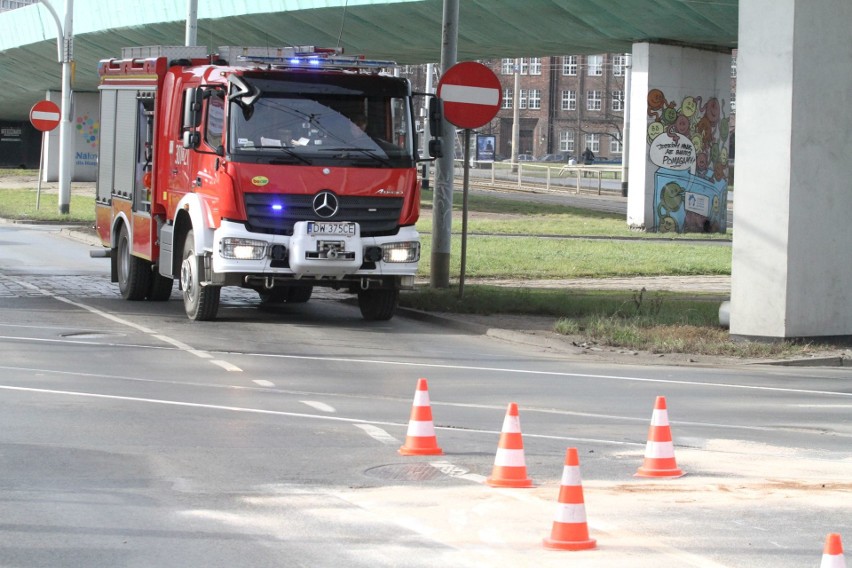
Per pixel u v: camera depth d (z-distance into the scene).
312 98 21.00
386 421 13.03
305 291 26.03
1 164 122.62
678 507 9.59
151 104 23.84
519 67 117.12
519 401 14.66
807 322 20.17
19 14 77.19
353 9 47.50
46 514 9.05
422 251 38.16
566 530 8.27
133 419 12.83
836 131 20.23
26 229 47.69
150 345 18.75
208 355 17.83
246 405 13.81
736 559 8.16
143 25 59.50
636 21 45.06
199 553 8.12
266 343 19.42
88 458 10.94
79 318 21.98
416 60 60.19
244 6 51.88
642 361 18.88
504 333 21.11
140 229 24.36
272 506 9.39
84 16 66.00
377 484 10.16
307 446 11.65
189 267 21.88
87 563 7.87
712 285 30.02
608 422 13.38
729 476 10.77
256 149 20.58
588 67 152.75
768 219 20.06
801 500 9.90
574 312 23.33
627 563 8.00
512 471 10.16
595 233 46.50
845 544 8.63
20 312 22.61
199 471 10.51
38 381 15.16
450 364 17.78
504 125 154.62
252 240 20.56
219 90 20.98
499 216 55.22
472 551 8.22
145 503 9.41
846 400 15.30
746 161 20.28
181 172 22.31
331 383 15.65
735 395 15.56
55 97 90.44
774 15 19.81
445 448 11.70
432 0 44.47
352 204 20.95
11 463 10.69
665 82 48.69
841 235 20.42
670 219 49.44
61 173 52.94
